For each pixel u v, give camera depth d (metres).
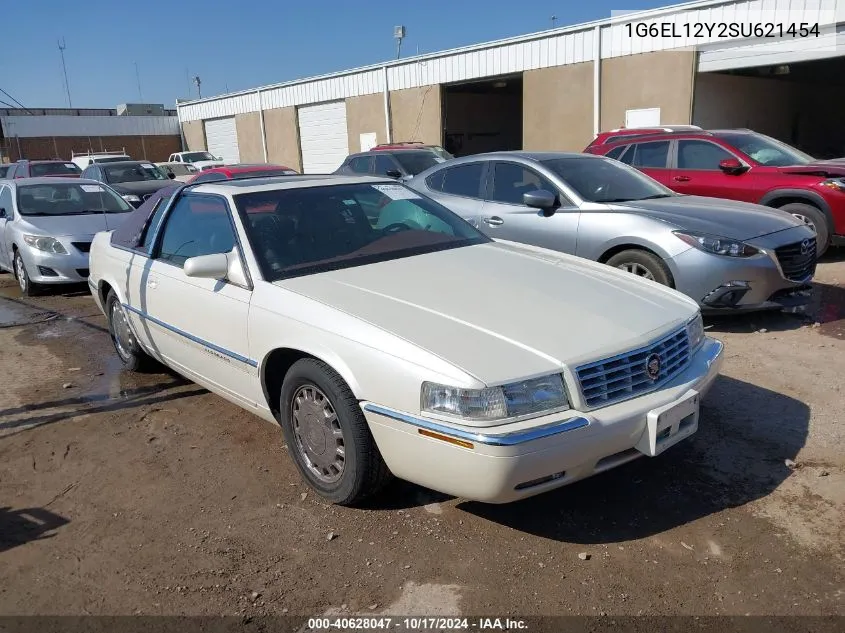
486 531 3.31
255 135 31.62
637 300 3.64
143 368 5.68
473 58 21.19
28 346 6.70
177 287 4.41
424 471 3.03
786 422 4.29
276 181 4.58
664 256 5.84
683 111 16.86
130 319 5.24
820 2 14.25
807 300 6.18
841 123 26.55
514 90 26.42
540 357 2.97
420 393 2.94
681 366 3.41
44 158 35.84
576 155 7.16
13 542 3.37
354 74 25.44
